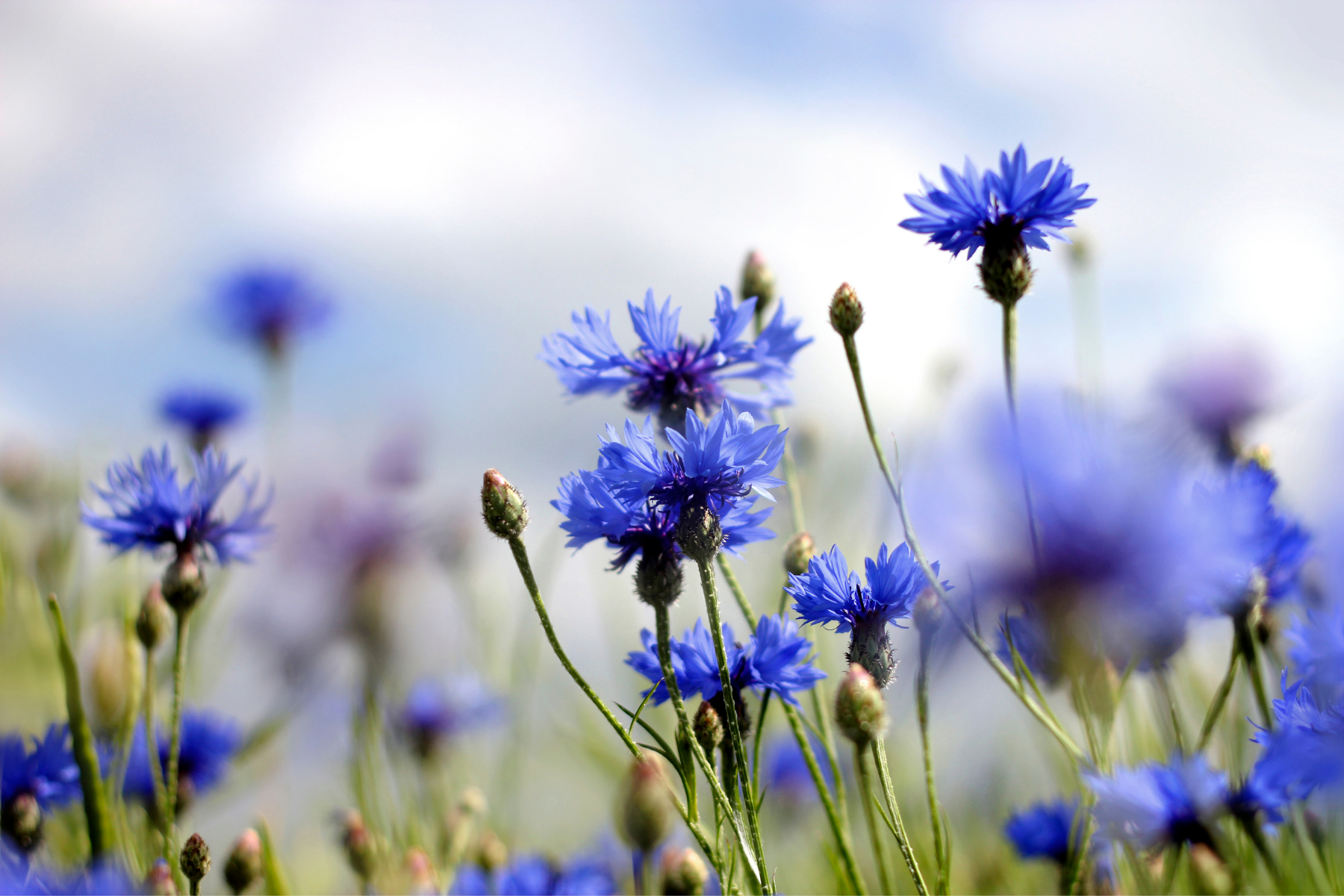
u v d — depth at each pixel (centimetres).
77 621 67
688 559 51
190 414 86
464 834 61
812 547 55
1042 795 67
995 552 42
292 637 67
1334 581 52
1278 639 55
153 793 61
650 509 51
